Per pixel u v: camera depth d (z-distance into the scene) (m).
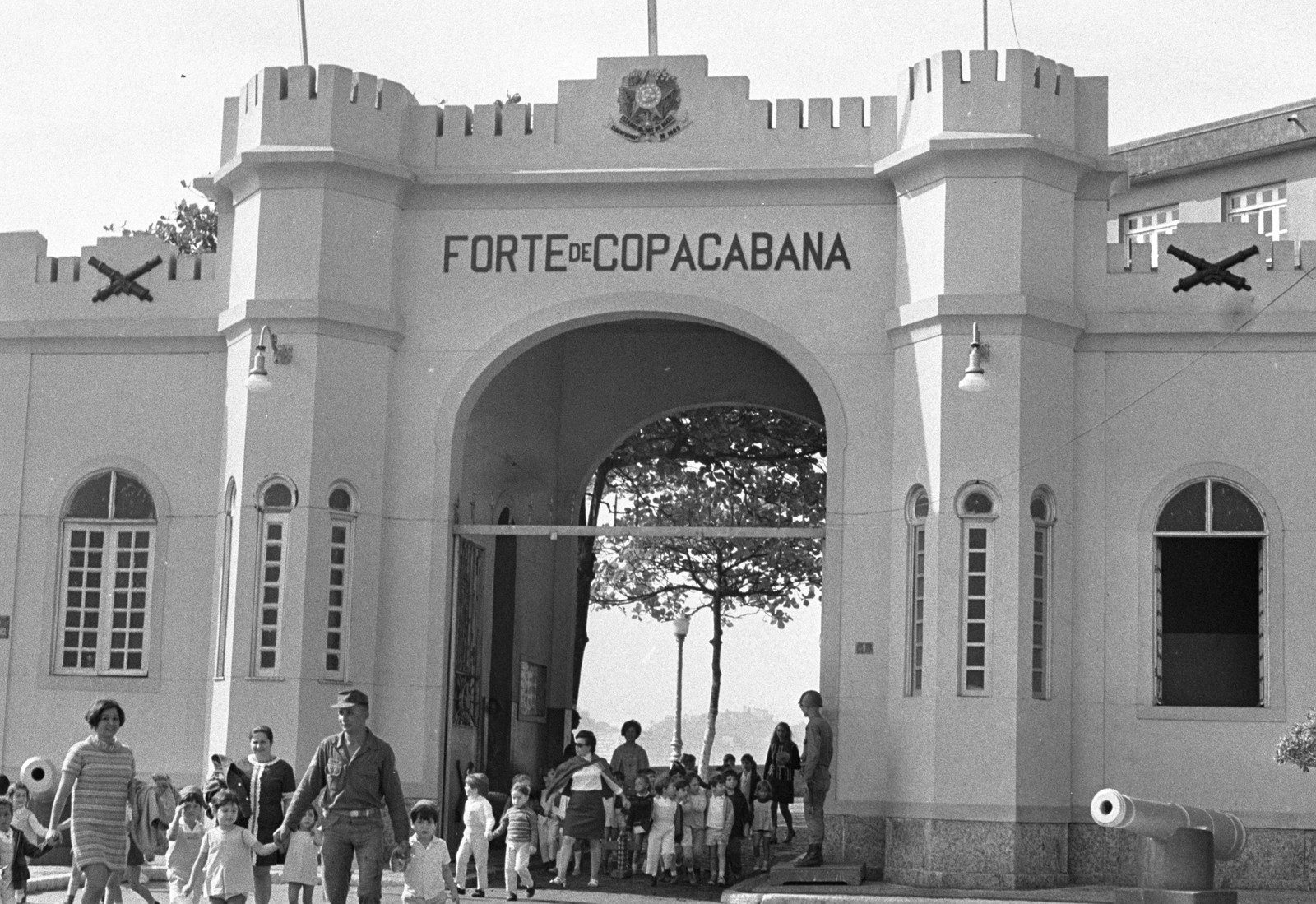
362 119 24.53
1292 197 40.16
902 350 23.70
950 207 23.23
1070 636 23.34
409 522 24.44
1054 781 22.75
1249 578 23.84
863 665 23.44
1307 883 22.84
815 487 39.31
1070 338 23.52
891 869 22.78
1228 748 23.14
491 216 24.83
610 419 30.61
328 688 23.72
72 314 25.98
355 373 24.23
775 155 24.38
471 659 25.89
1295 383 23.62
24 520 25.81
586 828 22.72
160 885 21.89
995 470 22.78
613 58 24.80
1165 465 23.66
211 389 25.53
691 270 24.42
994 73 23.36
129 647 25.41
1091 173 23.83
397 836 14.72
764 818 26.53
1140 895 18.77
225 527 24.78
